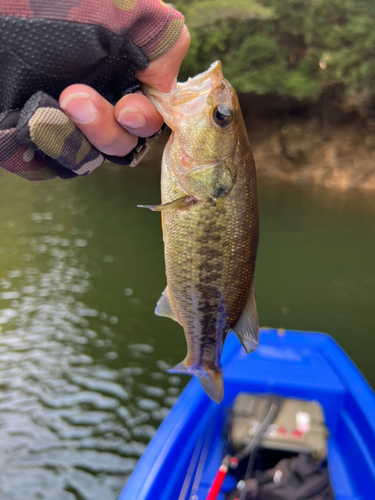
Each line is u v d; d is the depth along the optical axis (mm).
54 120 135
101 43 134
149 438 508
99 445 498
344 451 410
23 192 2219
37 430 518
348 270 1140
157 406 561
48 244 1325
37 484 447
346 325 826
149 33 139
